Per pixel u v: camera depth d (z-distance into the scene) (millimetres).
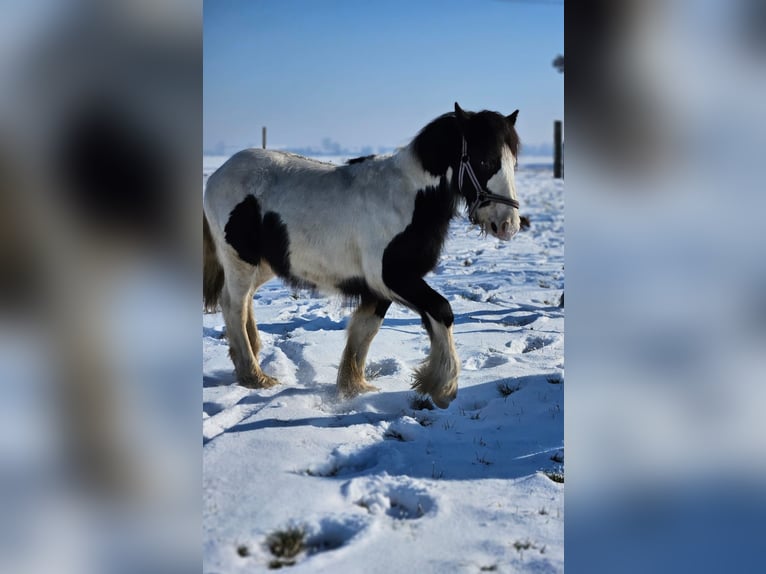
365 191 4512
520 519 2926
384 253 4453
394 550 2660
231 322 4871
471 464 3576
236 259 4820
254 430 3891
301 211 4613
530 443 3881
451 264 10789
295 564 2561
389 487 3215
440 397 4484
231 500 3035
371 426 4070
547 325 6793
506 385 4852
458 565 2549
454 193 4469
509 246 12789
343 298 4820
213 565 2494
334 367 5367
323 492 3148
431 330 4496
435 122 4410
